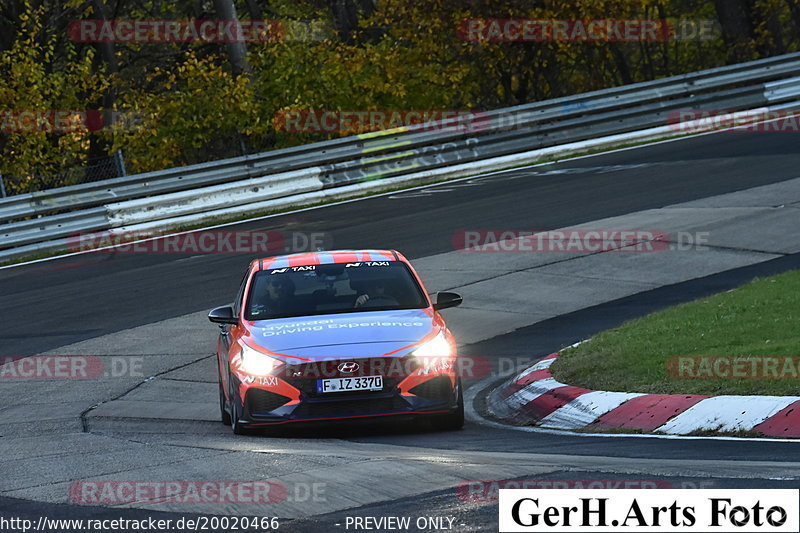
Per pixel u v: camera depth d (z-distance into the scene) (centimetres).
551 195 7988
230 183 9088
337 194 9356
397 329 3234
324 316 3412
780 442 2522
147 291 6462
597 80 12756
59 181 10981
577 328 4681
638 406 3042
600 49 12500
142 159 11012
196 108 11038
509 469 2262
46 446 3192
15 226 8225
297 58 11575
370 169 9594
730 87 11006
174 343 5147
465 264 6209
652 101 10694
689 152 9112
